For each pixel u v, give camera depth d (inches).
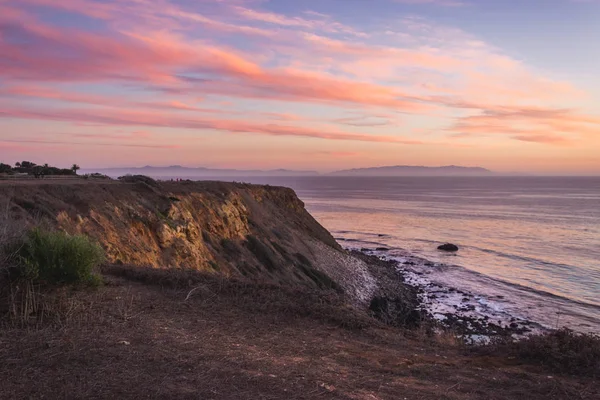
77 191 854.5
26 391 181.9
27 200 705.6
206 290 395.9
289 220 1790.1
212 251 1059.3
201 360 231.3
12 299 287.7
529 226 3058.6
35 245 327.3
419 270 1631.4
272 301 378.9
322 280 1227.9
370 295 1229.7
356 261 1605.6
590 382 230.5
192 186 1344.7
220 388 196.4
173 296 379.2
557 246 2180.1
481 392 211.2
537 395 209.6
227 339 278.1
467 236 2591.0
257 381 206.8
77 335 255.0
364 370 237.6
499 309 1114.7
